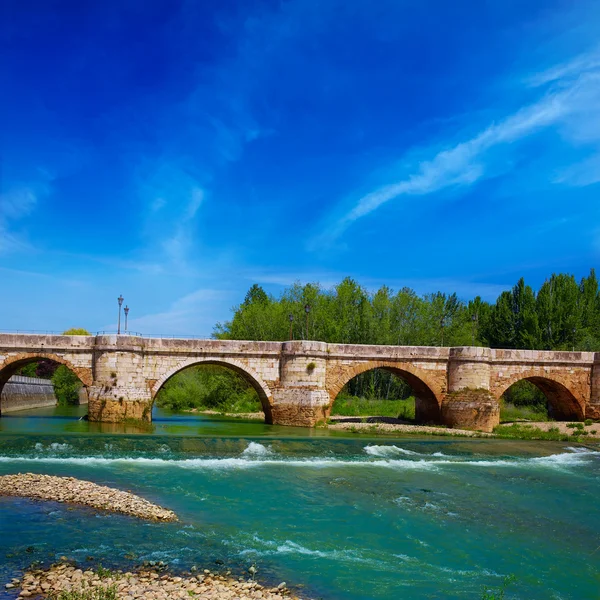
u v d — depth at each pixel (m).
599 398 55.25
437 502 24.17
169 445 34.59
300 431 44.38
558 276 85.38
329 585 15.04
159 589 13.76
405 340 73.25
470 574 16.38
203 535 18.34
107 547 16.66
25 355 45.31
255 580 14.96
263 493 24.33
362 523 20.66
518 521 21.86
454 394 51.34
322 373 49.00
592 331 80.56
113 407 44.25
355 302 81.19
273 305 79.62
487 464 34.19
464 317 82.81
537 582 16.06
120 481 25.48
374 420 56.53
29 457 30.52
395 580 15.62
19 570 14.60
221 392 73.12
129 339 45.56
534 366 54.59
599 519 22.66
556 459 37.06
